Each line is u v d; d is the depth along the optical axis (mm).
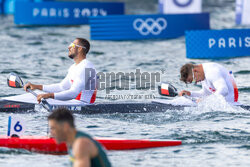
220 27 67562
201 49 46969
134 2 111000
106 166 12648
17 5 70812
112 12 73438
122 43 56500
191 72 26656
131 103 27828
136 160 18812
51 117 12828
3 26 69500
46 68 41875
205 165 18156
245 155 19375
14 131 20453
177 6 64750
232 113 26734
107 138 20875
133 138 21859
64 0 114688
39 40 57531
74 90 26094
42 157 19203
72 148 12812
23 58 46188
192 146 20719
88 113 26906
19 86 28344
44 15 71062
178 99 28234
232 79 27719
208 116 26297
